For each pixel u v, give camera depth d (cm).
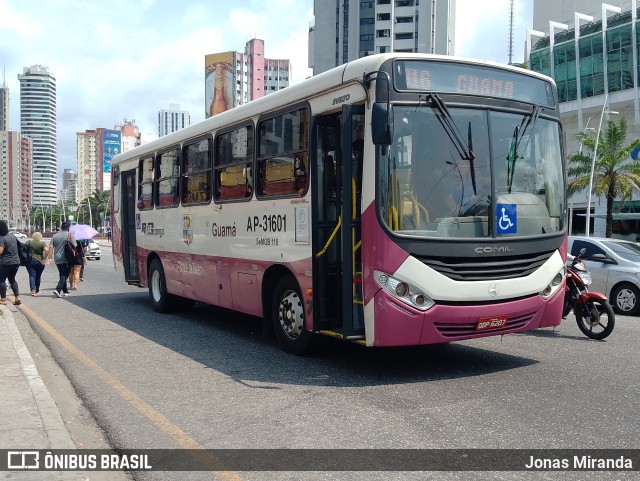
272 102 817
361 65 660
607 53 4734
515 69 721
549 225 721
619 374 701
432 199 649
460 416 552
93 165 15950
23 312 1280
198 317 1181
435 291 638
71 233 1606
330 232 737
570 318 1145
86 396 641
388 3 9300
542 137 732
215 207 975
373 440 497
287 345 816
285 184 788
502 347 860
